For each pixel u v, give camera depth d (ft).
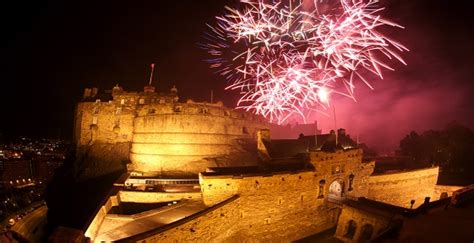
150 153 229.04
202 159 227.40
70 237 102.42
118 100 245.65
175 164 224.53
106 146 239.71
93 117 246.47
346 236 154.20
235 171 162.81
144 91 247.91
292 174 157.17
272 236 151.02
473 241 94.68
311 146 190.29
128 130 241.96
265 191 149.69
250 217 146.00
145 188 175.11
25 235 181.06
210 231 128.16
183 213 139.23
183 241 117.08
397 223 112.16
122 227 127.65
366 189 192.03
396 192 205.98
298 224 159.53
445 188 222.48
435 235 100.27
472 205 134.62
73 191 216.33
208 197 142.92
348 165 180.86
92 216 128.98
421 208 127.95
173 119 233.96
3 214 209.67
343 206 160.25
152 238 106.52
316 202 166.40
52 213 206.39
